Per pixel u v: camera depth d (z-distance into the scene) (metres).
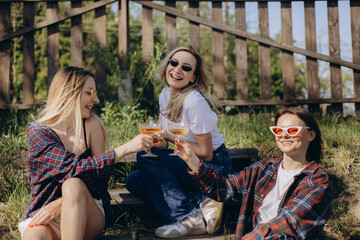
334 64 5.54
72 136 2.39
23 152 3.60
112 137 4.00
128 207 3.00
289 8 5.55
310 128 2.21
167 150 2.76
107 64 5.32
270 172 2.28
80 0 5.46
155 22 14.13
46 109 2.41
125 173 3.24
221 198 2.38
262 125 4.60
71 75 2.37
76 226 2.05
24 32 5.29
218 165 2.67
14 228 2.70
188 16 5.48
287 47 5.50
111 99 5.33
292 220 1.98
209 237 2.52
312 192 2.06
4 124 4.66
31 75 5.33
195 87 2.84
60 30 12.68
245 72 5.54
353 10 5.56
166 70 2.94
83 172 2.18
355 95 5.55
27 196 2.89
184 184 2.70
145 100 5.33
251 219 2.29
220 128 4.43
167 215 2.58
